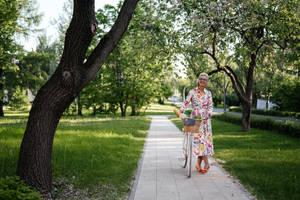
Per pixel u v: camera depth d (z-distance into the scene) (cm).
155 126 1770
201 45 1064
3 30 1864
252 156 666
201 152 505
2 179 288
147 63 1290
